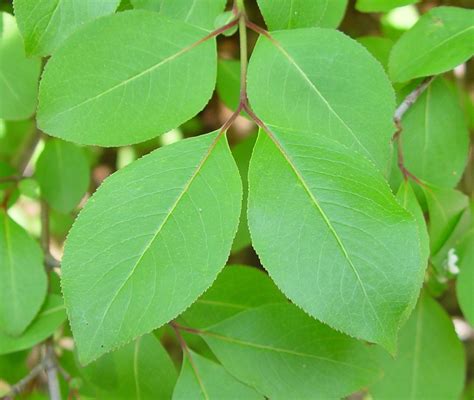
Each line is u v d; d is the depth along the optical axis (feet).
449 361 1.28
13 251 1.23
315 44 1.02
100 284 0.92
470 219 1.22
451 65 1.13
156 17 1.01
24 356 1.42
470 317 1.20
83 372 1.23
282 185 0.94
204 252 0.93
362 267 0.93
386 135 1.01
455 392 1.28
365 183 0.95
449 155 1.24
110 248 0.93
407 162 1.23
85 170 1.42
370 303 0.92
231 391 1.14
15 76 1.18
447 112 1.24
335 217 0.93
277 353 1.15
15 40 1.17
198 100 1.01
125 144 0.99
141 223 0.93
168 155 0.96
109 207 0.94
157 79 1.00
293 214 0.94
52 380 1.26
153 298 0.92
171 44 1.01
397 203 0.94
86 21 1.02
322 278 0.92
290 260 0.93
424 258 1.09
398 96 1.24
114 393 1.22
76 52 1.00
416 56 1.16
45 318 1.23
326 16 1.20
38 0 1.01
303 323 1.16
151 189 0.95
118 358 1.21
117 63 1.00
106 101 0.99
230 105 1.39
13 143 1.72
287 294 0.92
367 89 1.01
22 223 1.84
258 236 0.93
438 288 1.30
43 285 1.23
